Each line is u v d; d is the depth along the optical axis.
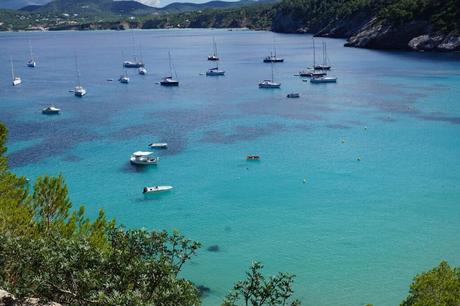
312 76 146.50
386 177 65.38
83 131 89.44
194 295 17.66
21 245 18.59
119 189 63.38
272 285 17.45
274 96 122.00
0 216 22.36
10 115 102.75
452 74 140.50
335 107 106.44
